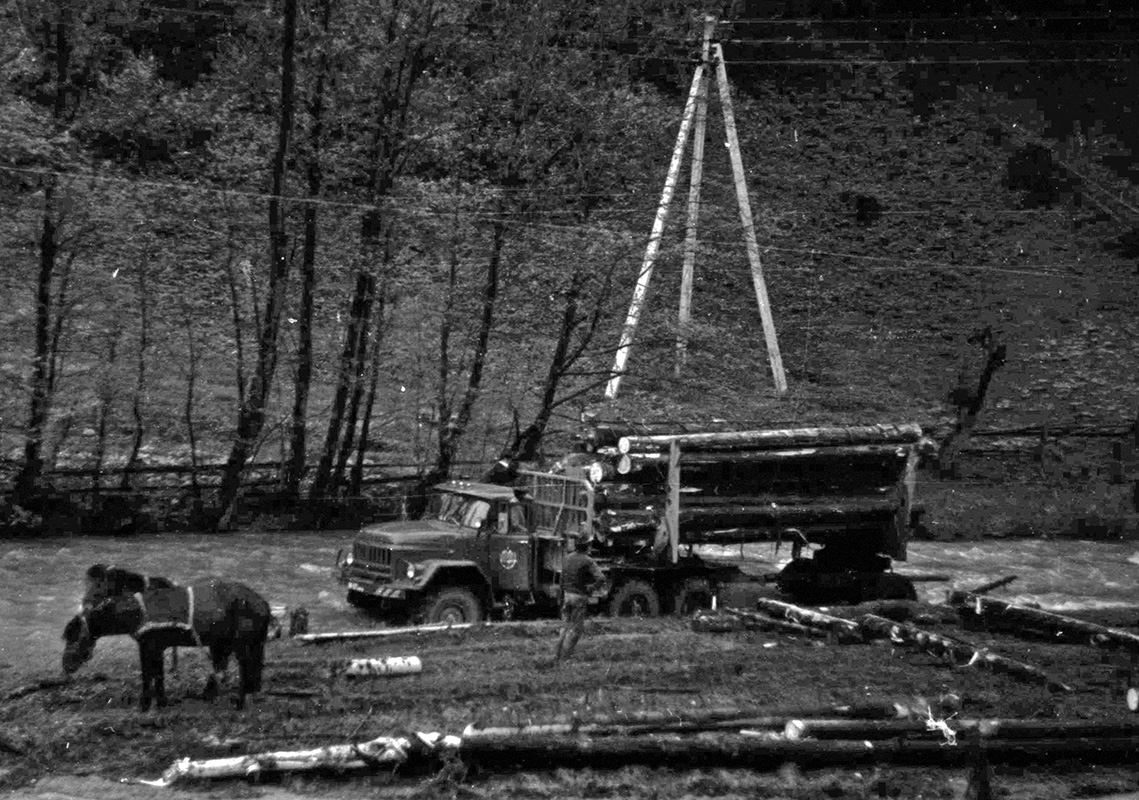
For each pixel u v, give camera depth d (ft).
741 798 100.58
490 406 330.95
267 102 310.45
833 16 616.80
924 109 577.84
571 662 145.38
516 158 312.29
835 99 578.66
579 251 301.02
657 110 339.98
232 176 301.43
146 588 119.03
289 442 331.16
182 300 306.76
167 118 299.17
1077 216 531.09
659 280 395.55
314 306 314.96
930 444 219.82
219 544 260.21
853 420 226.17
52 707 120.26
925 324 469.57
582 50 343.87
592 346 331.77
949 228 521.24
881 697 124.16
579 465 201.98
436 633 167.63
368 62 294.05
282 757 101.81
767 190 512.22
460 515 197.77
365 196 299.79
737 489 208.03
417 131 304.71
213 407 331.98
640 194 359.25
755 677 135.33
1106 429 395.14
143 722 113.91
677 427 206.49
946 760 110.11
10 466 277.85
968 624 177.06
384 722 113.60
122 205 281.33
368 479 309.01
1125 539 320.29
